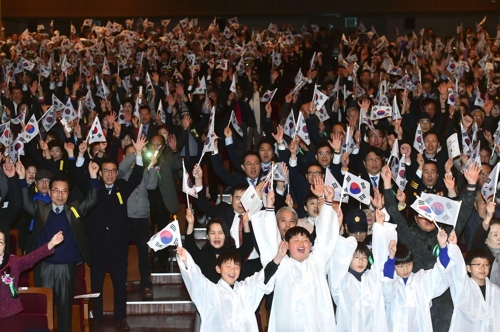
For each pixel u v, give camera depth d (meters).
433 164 8.95
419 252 7.46
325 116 11.20
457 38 24.73
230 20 20.91
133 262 9.76
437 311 7.32
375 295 7.04
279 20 25.25
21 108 12.52
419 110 12.90
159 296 9.38
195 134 11.39
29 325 7.30
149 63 16.78
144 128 11.39
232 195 7.84
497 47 19.05
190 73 15.87
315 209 7.80
